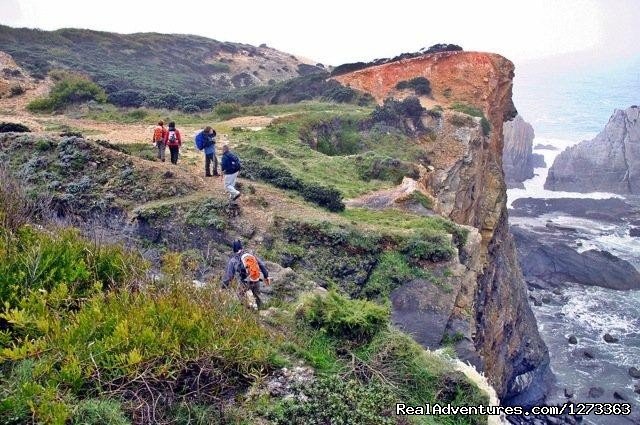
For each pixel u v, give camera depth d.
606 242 56.50
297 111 37.66
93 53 60.28
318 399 7.02
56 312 6.77
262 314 9.23
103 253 8.46
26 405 5.38
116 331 6.45
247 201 18.05
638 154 73.75
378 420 6.96
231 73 72.31
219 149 24.66
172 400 6.24
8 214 8.73
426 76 45.75
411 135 34.72
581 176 76.88
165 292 7.91
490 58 46.00
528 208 68.75
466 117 36.12
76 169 17.81
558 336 36.69
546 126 171.75
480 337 20.77
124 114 34.50
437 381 8.23
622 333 37.28
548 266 47.38
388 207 22.33
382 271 16.73
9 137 19.11
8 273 7.22
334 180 24.59
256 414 6.56
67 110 34.97
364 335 8.78
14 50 48.62
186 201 16.98
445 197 28.80
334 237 17.06
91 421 5.52
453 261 17.38
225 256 15.48
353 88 46.38
